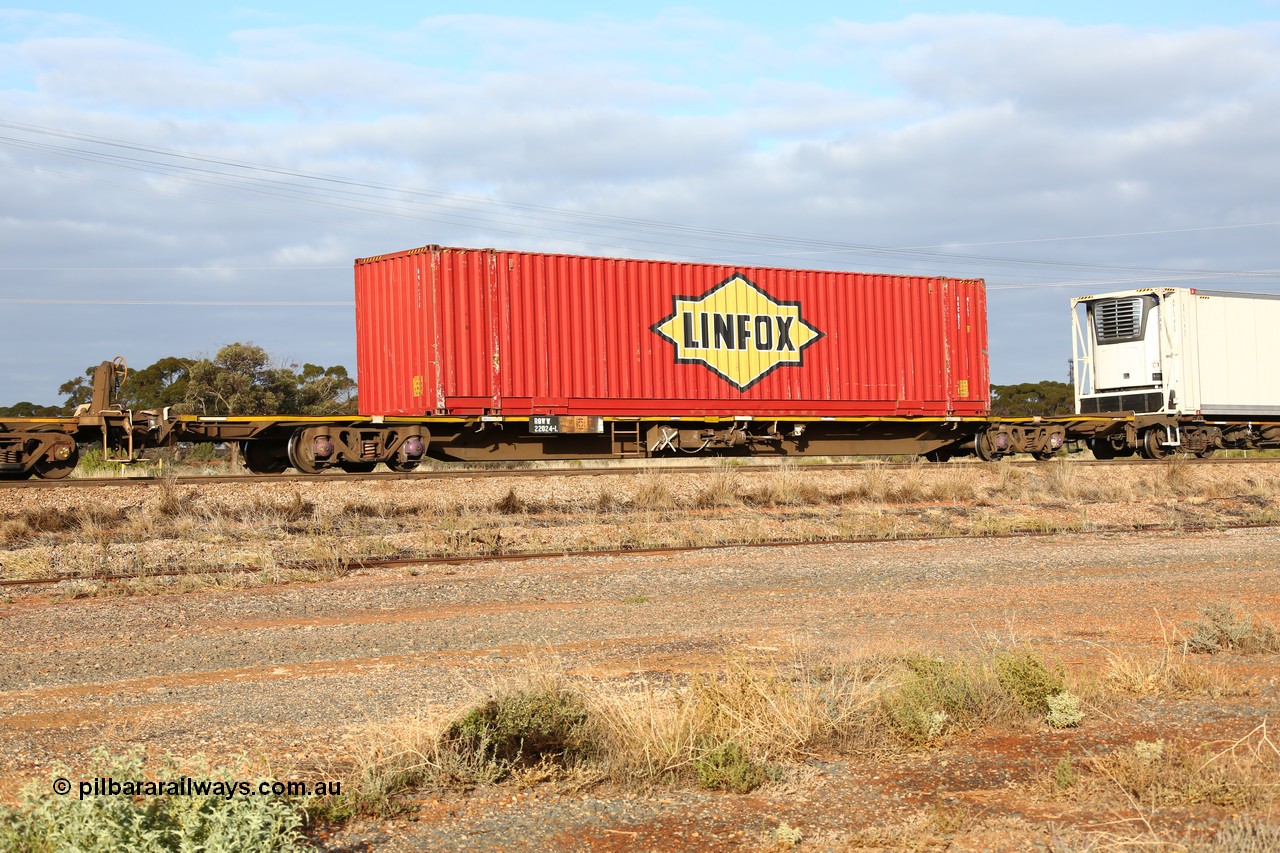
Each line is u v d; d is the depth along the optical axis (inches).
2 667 322.7
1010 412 2471.7
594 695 251.4
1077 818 190.1
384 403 841.5
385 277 838.5
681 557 577.3
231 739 239.6
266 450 852.6
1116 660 299.3
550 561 560.1
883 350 988.6
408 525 648.4
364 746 229.3
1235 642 335.6
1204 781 202.1
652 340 884.6
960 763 223.6
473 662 321.4
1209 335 1137.4
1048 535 693.9
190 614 415.5
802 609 419.8
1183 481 944.9
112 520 628.7
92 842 159.8
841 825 189.9
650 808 200.5
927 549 612.7
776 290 939.3
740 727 232.1
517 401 830.5
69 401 1886.1
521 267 837.8
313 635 369.4
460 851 179.9
